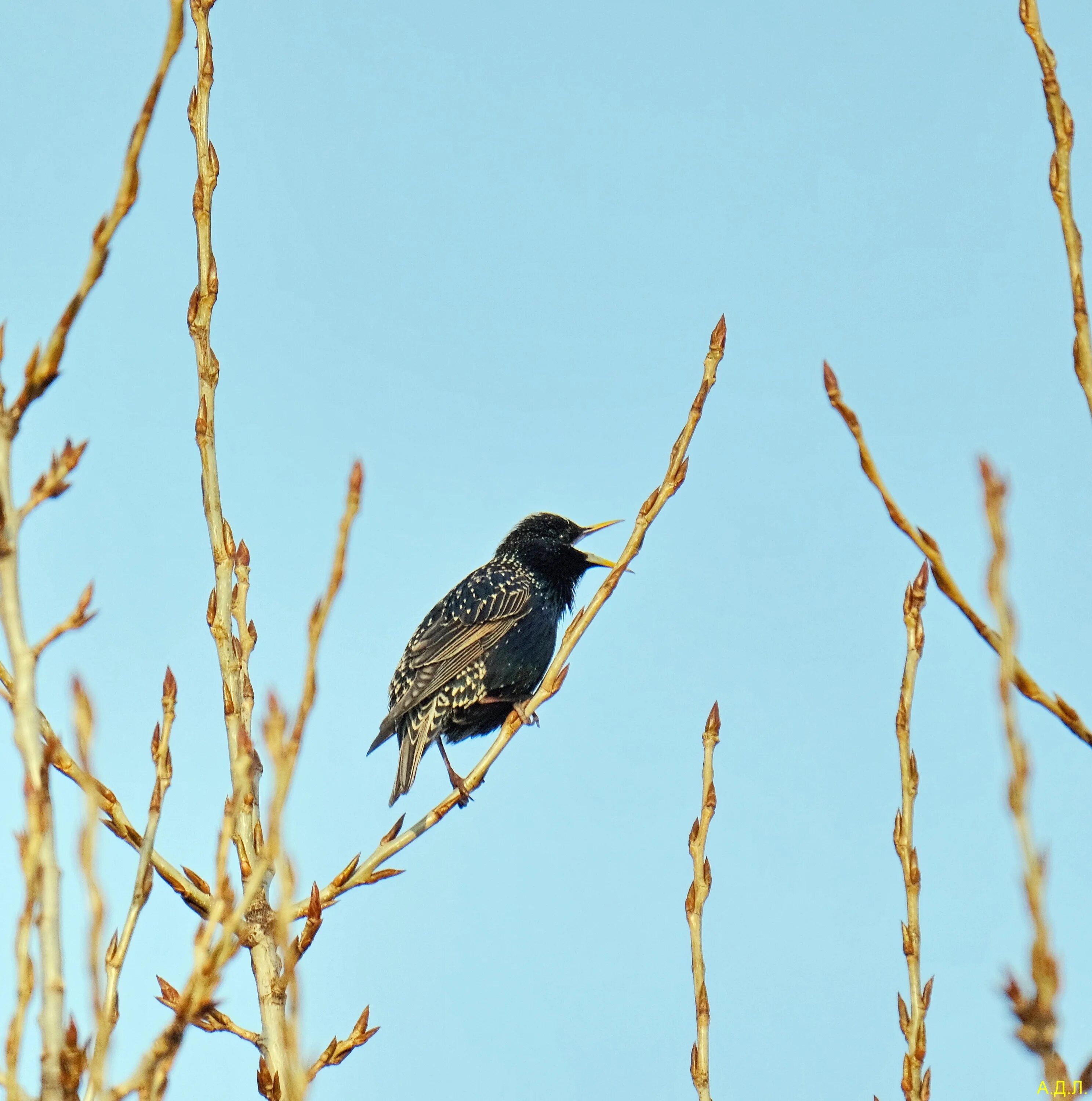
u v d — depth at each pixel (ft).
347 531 20.95
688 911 31.89
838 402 22.06
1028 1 25.40
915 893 29.48
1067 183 24.32
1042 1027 16.12
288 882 18.69
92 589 21.66
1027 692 21.39
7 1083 19.30
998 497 17.47
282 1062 31.53
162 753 23.52
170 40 20.76
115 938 21.50
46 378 21.36
